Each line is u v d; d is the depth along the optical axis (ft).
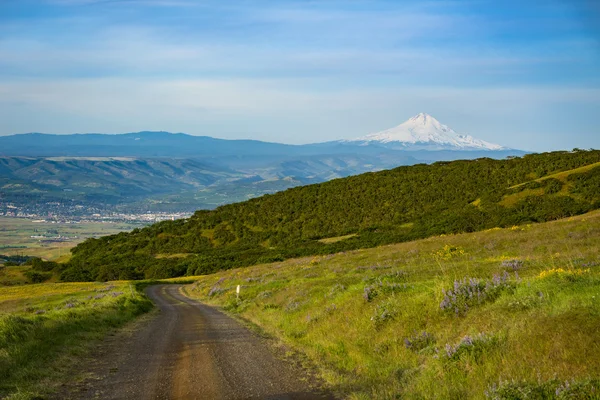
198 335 52.34
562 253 74.54
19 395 27.22
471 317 31.40
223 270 256.11
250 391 28.09
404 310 37.73
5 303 138.62
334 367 33.37
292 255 235.81
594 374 19.72
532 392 19.65
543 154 291.58
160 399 26.99
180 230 359.25
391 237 215.51
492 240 109.60
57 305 111.86
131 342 47.91
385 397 24.99
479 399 21.35
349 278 77.30
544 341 23.57
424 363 28.37
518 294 31.96
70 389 29.43
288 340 45.42
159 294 155.84
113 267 298.15
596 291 27.86
